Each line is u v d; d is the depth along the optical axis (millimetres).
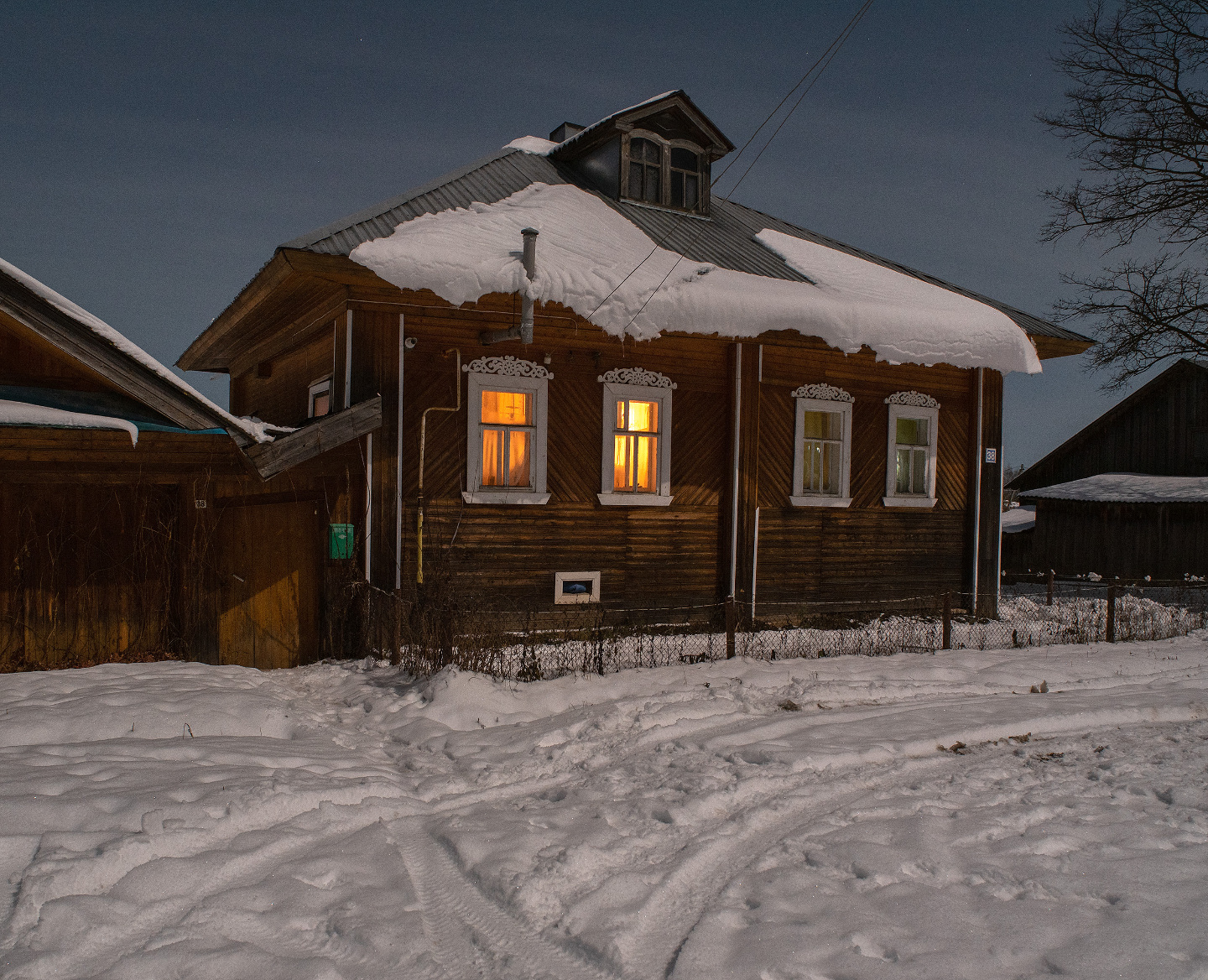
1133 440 28500
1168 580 23500
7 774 5137
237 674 8492
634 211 15102
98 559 8609
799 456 13719
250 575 9953
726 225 16500
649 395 12547
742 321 12391
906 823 5117
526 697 8195
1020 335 14617
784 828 5152
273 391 15359
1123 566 25328
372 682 8773
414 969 3471
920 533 14891
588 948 3652
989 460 15328
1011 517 32375
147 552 8828
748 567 13133
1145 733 7699
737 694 8539
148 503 8859
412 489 10961
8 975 3248
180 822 4590
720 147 16094
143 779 5223
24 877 3926
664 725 7379
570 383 12062
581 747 6758
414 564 10945
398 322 10781
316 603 10750
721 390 13156
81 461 8070
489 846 4660
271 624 10211
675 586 12812
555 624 11812
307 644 10641
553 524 11953
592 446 12227
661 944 3725
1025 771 6406
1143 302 24172
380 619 10016
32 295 7090
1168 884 4285
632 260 12539
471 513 11422
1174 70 23234
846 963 3465
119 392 8094
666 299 11883
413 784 5883
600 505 12258
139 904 3844
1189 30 22500
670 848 4773
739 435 13062
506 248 11453
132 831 4461
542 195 14094
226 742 6242
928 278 17203
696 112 15688
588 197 14828
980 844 4832
